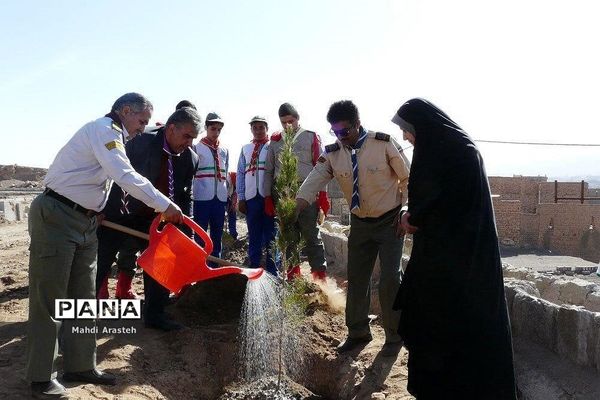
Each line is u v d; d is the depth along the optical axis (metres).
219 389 5.10
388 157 5.05
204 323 6.05
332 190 24.62
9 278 8.13
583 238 36.09
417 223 3.79
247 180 7.46
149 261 4.34
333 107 5.01
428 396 3.81
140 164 5.40
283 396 4.94
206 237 4.47
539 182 40.12
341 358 5.38
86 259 4.19
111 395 4.22
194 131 5.32
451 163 3.65
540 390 4.33
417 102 3.83
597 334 4.19
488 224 3.67
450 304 3.68
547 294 8.72
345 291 7.52
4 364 4.59
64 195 3.95
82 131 4.04
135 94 4.21
